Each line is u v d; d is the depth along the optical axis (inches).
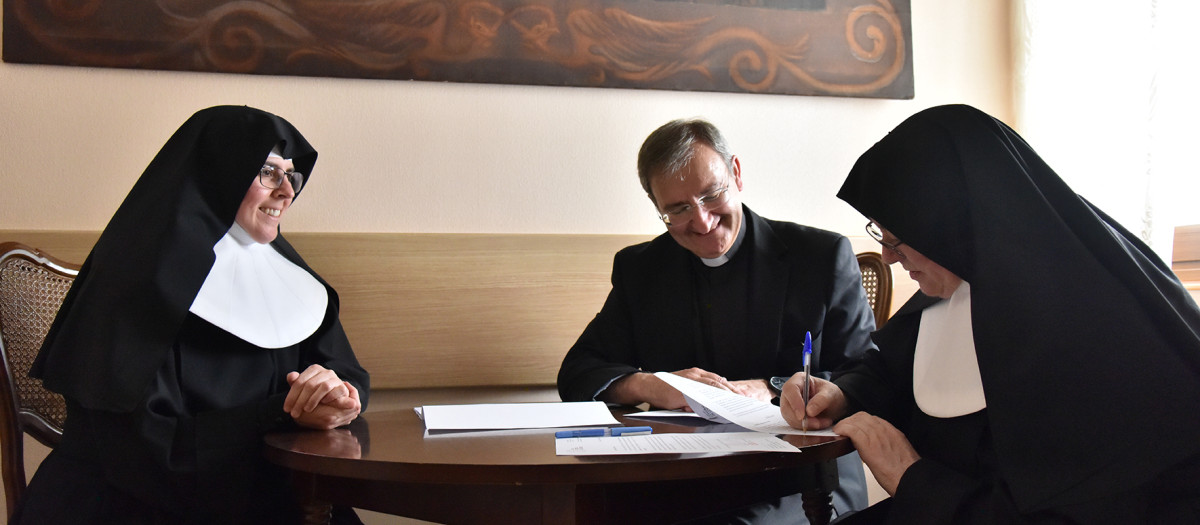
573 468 41.3
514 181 90.8
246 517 56.8
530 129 91.2
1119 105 86.4
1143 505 39.1
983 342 43.4
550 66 90.4
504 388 90.2
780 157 96.7
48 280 73.4
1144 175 82.4
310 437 52.1
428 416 57.7
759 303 74.8
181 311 56.7
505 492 43.2
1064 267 42.8
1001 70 102.5
